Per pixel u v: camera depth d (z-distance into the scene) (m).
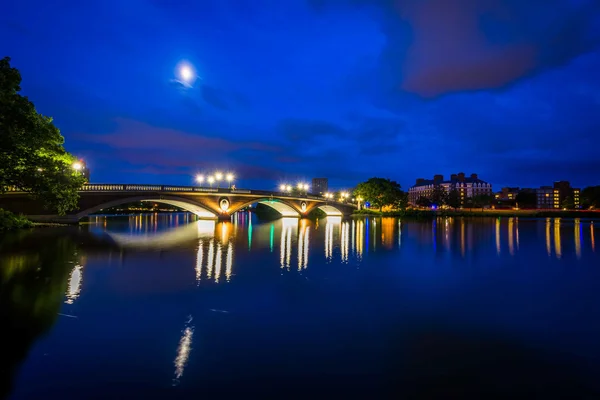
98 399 9.29
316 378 10.56
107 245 37.47
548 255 36.88
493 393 9.92
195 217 129.88
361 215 149.25
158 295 18.94
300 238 51.84
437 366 11.48
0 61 29.30
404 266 29.31
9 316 15.10
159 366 11.10
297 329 14.55
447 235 60.66
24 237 39.72
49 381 10.10
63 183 36.12
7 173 32.09
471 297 19.86
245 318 15.72
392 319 15.98
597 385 10.41
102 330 13.91
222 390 9.83
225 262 29.42
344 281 23.34
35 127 31.64
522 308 17.86
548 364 11.73
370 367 11.33
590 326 15.36
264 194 97.19
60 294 18.53
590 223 105.50
